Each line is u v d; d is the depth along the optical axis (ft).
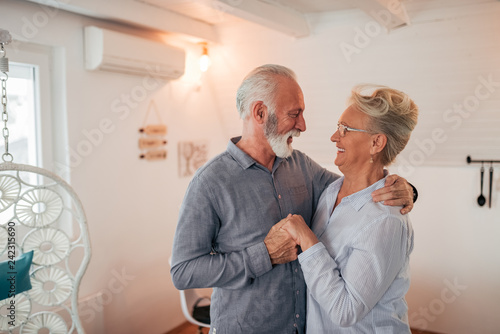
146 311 10.86
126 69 9.51
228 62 11.89
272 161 5.37
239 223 5.01
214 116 13.12
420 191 11.34
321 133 11.71
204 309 9.55
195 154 12.37
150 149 10.79
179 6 9.52
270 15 8.79
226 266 4.71
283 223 4.58
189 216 4.94
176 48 10.64
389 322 4.38
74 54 8.79
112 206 9.86
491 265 10.75
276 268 4.96
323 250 4.31
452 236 11.10
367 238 4.16
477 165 10.66
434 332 11.45
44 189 6.80
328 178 5.91
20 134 8.43
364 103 4.43
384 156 4.59
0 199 6.32
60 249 7.00
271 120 4.97
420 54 9.25
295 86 5.07
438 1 8.41
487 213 10.68
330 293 4.12
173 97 11.46
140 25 9.50
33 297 6.83
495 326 10.82
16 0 7.70
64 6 8.03
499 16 8.11
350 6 9.21
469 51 8.78
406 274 4.51
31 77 8.48
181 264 4.87
